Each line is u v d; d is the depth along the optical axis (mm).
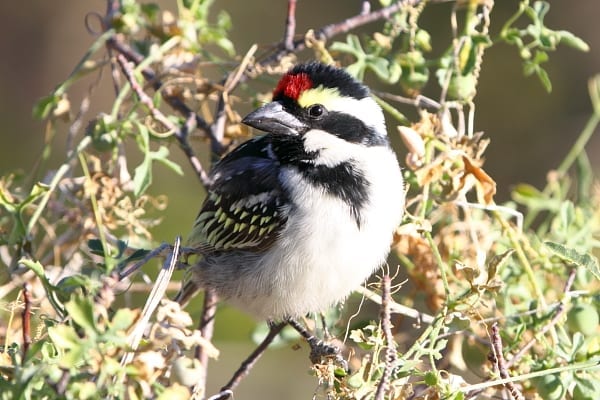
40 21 21750
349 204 10250
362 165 10367
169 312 7680
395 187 10469
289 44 11727
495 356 8656
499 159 20344
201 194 17922
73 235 10891
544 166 20062
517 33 11109
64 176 11312
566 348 9320
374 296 10656
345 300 11016
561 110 20359
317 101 10344
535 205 11430
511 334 9734
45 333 8320
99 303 7801
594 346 9117
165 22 11383
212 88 11461
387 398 8125
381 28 19562
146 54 11711
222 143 11805
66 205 11672
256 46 11336
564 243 10719
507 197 20016
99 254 9320
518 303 10484
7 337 8641
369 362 8328
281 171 10492
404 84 11336
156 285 8180
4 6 21766
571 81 20422
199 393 8258
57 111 11195
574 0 20438
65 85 10914
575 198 12250
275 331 10766
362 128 10453
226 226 10672
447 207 10688
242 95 15516
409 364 8289
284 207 10328
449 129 10805
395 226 10477
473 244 10508
